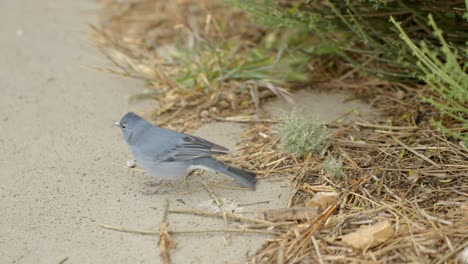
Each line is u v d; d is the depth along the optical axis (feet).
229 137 31.86
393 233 23.21
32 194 27.71
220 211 25.99
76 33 44.01
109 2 48.65
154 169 27.30
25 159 30.53
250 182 26.30
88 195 27.61
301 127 29.37
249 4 33.83
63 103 35.81
